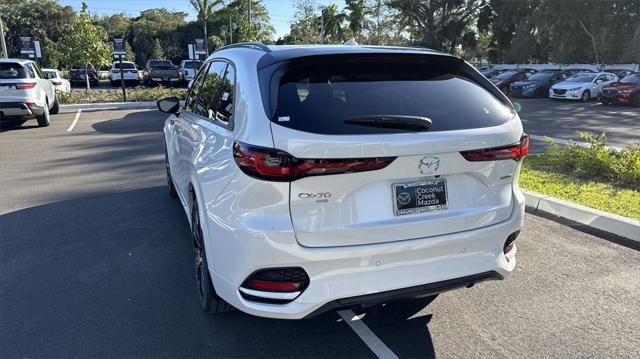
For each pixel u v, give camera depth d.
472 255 2.94
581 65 37.06
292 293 2.63
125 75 32.31
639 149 6.95
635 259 4.40
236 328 3.31
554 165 7.77
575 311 3.54
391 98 2.91
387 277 2.73
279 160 2.51
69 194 6.59
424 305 3.63
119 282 3.96
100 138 11.46
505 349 3.09
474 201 2.93
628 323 3.38
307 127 2.57
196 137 3.75
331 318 3.46
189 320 3.40
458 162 2.80
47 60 47.69
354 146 2.54
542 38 41.56
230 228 2.71
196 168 3.40
